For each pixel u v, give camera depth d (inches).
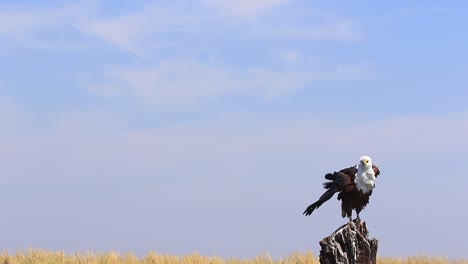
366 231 814.5
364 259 802.8
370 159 896.3
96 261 1392.7
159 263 1417.3
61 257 1401.3
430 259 1619.1
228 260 1471.5
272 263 1439.5
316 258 1407.5
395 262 1610.5
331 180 925.2
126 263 1413.6
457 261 1616.6
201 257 1453.0
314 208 911.0
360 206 902.4
